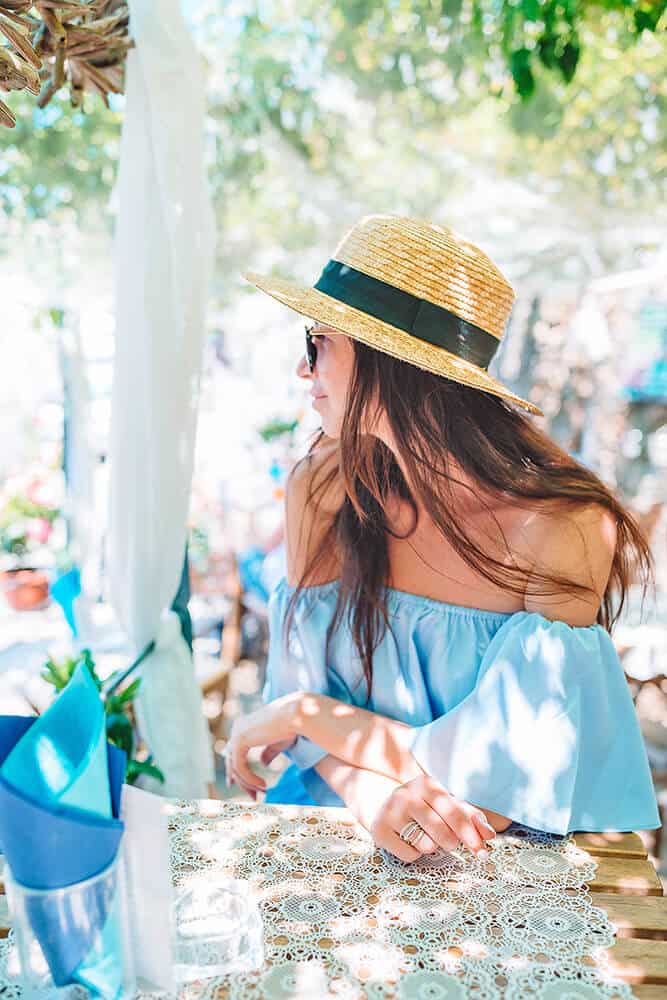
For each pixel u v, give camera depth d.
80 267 5.38
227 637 4.35
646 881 1.18
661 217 6.17
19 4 1.25
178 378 1.85
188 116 1.74
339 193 5.98
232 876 1.16
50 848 0.78
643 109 5.08
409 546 1.61
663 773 3.46
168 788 2.07
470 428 1.48
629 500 6.77
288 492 1.78
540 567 1.44
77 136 5.01
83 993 0.84
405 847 1.19
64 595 2.73
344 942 1.02
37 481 5.57
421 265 1.44
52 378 5.77
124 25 1.68
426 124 5.43
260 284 1.57
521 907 1.10
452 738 1.39
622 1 2.68
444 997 0.93
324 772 1.48
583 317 8.02
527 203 6.00
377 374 1.46
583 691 1.39
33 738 0.85
